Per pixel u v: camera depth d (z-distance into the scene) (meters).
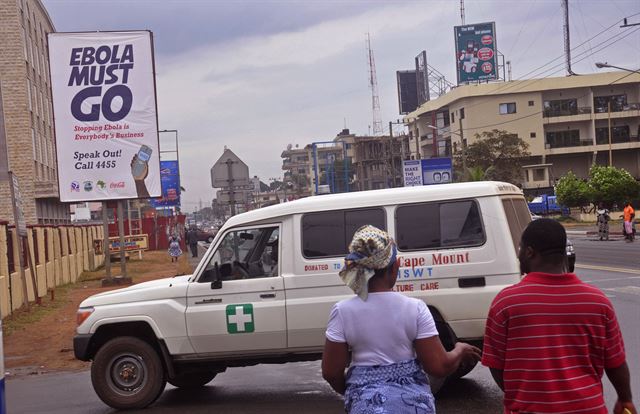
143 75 24.94
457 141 84.12
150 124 25.05
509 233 8.15
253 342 8.45
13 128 40.75
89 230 40.31
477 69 83.12
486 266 8.08
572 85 80.44
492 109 80.75
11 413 9.05
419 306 3.93
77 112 24.75
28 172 40.75
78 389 10.40
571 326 3.62
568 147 81.06
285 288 8.40
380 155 97.69
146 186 25.11
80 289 26.62
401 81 104.12
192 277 8.73
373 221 8.36
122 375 8.73
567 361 3.61
